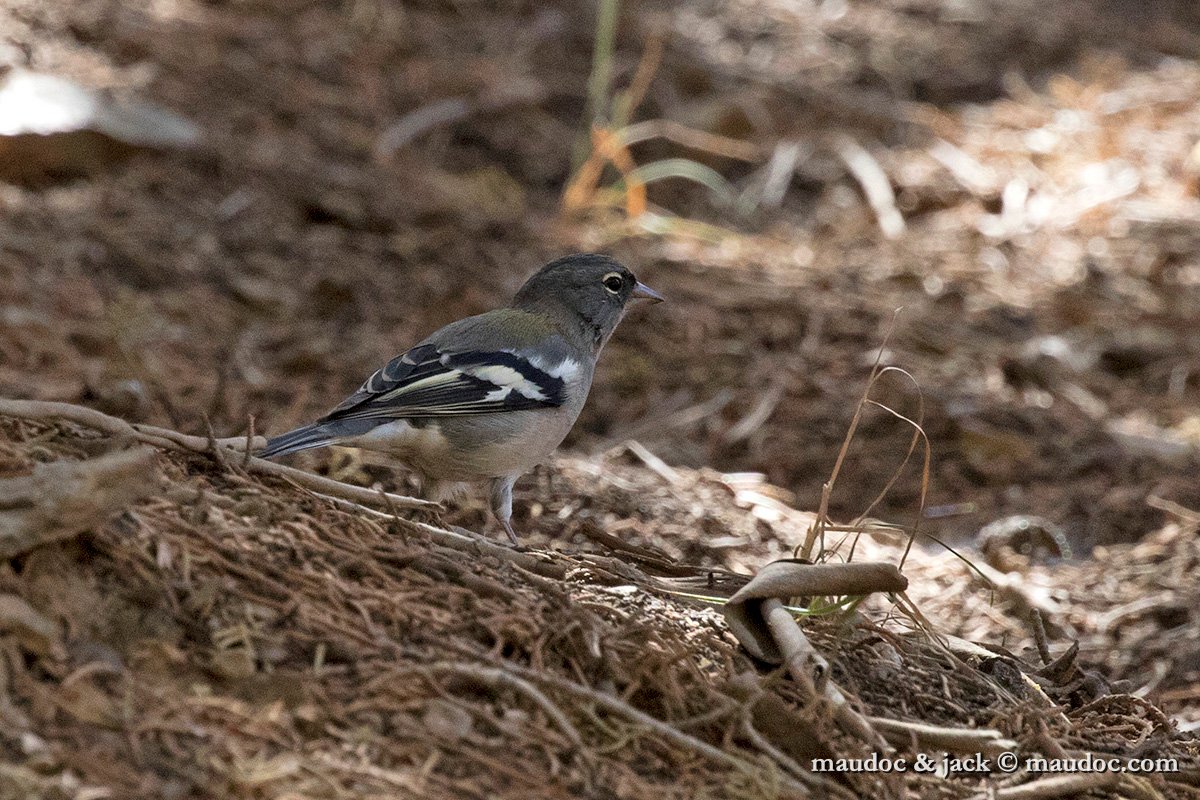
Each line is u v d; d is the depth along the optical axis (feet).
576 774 18.69
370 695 18.86
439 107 61.00
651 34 69.77
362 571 21.35
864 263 53.42
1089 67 69.67
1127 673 30.99
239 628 19.02
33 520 18.10
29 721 16.90
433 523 26.13
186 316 43.65
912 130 63.26
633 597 23.77
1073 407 45.01
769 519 34.78
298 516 22.09
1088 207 57.21
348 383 41.57
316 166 54.34
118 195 49.65
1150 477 40.29
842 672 22.97
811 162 60.85
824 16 74.33
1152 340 49.19
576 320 32.60
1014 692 24.41
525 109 62.59
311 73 61.05
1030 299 51.47
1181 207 57.77
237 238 48.73
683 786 19.19
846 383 44.80
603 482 35.17
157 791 16.51
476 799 17.78
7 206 47.83
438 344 29.99
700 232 55.01
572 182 57.36
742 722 20.38
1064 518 38.40
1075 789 20.93
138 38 58.65
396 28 66.13
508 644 20.84
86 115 50.72
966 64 69.56
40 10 58.44
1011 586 33.17
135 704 17.60
